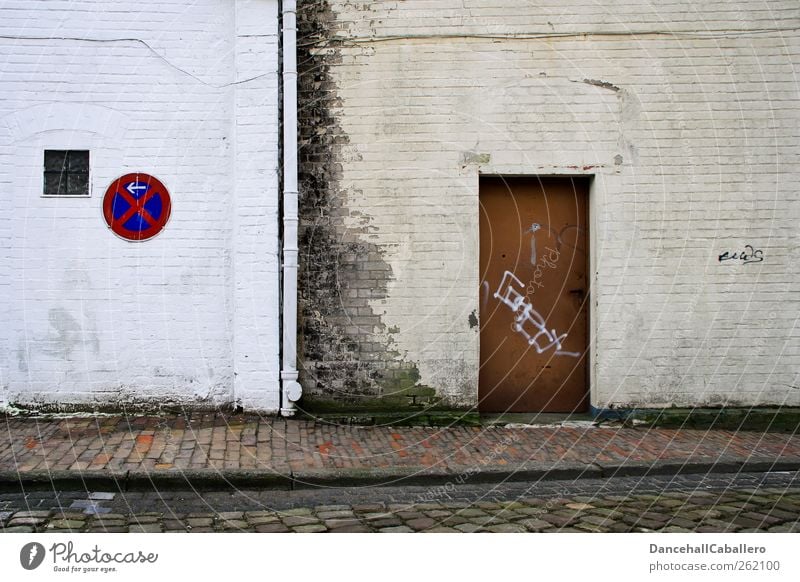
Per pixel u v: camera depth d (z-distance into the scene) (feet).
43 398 24.98
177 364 25.38
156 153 25.36
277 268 25.17
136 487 19.07
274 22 25.30
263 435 23.07
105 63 25.23
